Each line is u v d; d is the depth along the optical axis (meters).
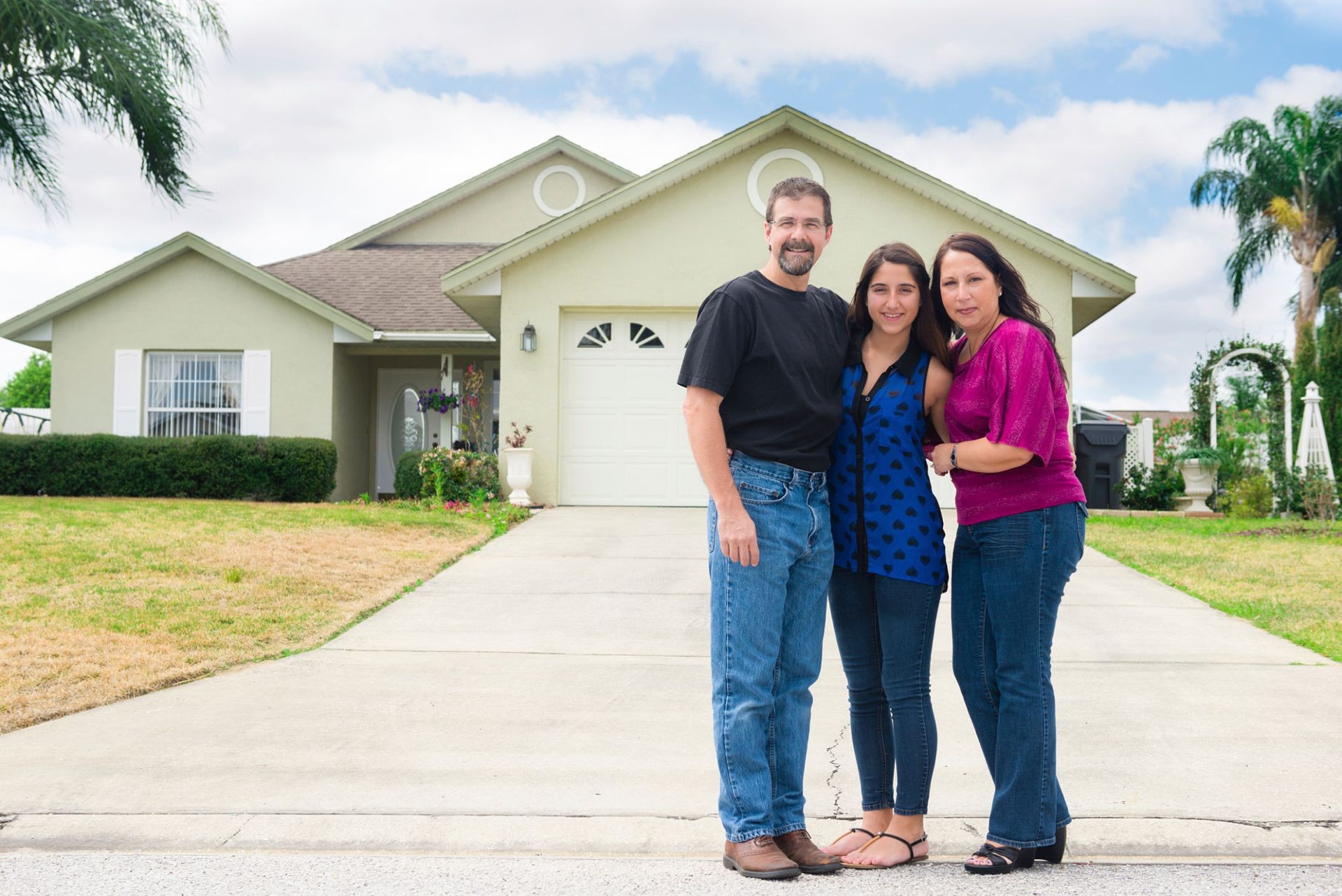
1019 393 2.70
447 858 2.89
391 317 15.34
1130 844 2.98
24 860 2.87
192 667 5.08
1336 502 12.65
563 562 8.31
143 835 3.07
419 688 4.85
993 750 2.92
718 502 2.76
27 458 13.12
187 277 14.48
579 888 2.63
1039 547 2.75
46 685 4.75
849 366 2.99
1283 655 5.48
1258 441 14.57
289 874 2.74
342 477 14.80
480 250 18.70
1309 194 23.02
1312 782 3.51
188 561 7.61
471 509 10.99
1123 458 14.18
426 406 14.06
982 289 2.81
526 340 11.84
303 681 4.96
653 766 3.75
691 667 5.29
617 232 11.98
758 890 2.60
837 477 2.96
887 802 2.97
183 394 14.59
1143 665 5.26
